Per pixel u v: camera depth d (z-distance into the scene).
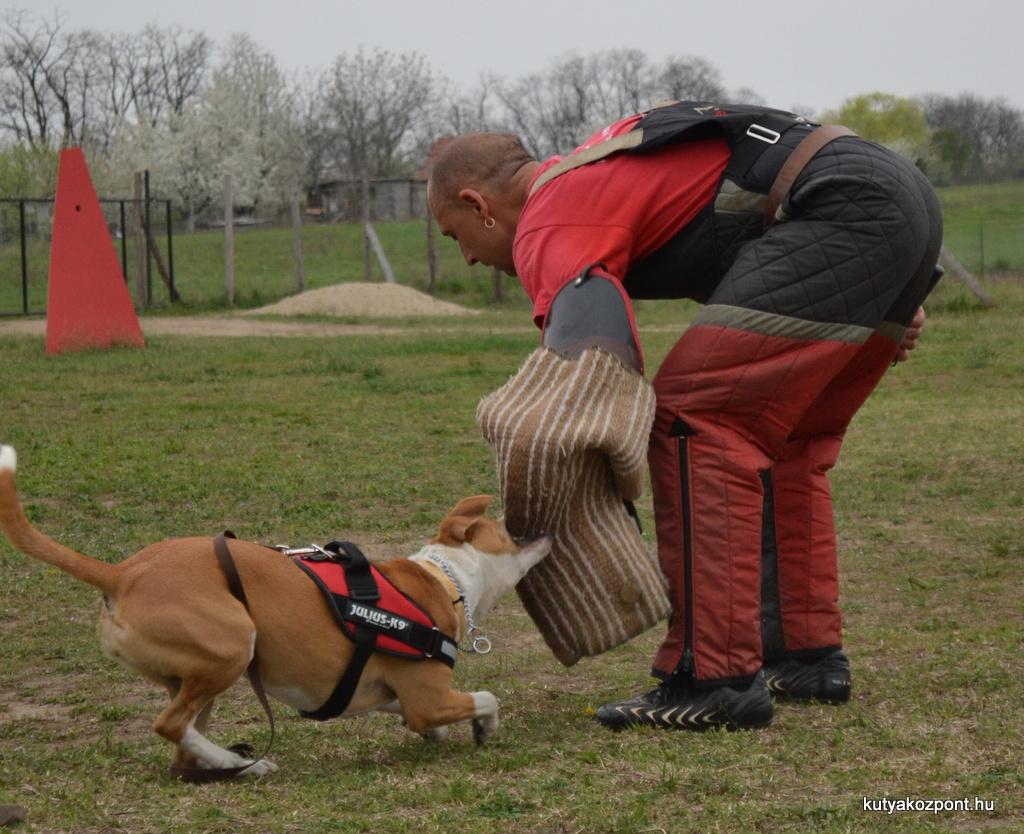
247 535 6.59
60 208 16.31
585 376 3.40
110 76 71.38
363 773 3.22
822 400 4.00
